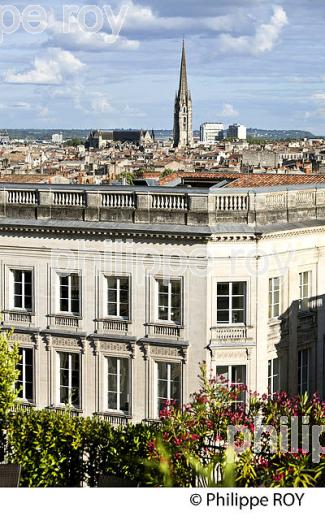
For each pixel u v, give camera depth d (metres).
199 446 55.84
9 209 78.75
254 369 73.75
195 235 71.38
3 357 72.75
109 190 75.19
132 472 66.38
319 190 79.44
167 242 72.94
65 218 76.62
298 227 75.75
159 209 73.25
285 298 76.25
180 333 73.12
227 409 56.59
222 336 72.88
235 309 73.38
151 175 148.88
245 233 71.81
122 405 76.12
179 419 55.91
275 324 75.50
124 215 74.50
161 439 55.34
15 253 78.56
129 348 75.00
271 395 72.38
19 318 78.88
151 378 74.44
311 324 79.25
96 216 75.50
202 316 72.31
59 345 77.44
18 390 73.94
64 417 71.31
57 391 77.88
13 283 79.38
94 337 75.94
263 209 73.38
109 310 76.12
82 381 76.81
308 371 79.88
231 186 90.88
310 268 78.69
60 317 77.19
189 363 73.06
